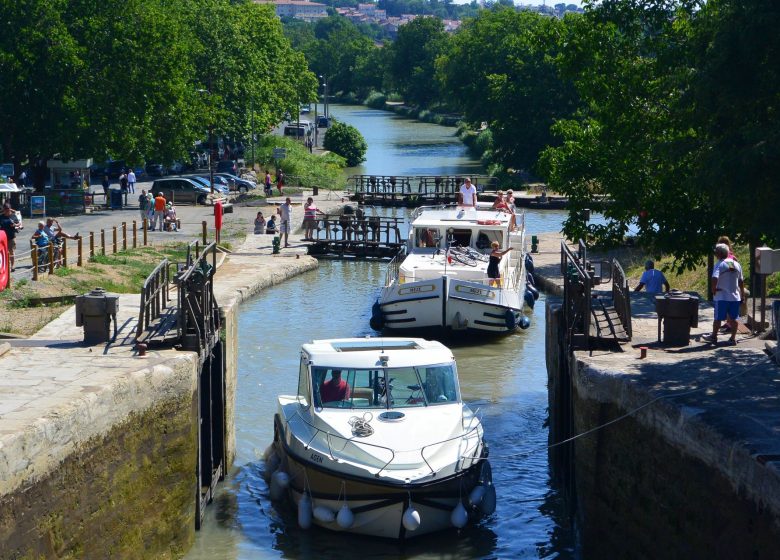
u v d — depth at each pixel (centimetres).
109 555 1399
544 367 2805
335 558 1611
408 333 3127
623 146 2853
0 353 1634
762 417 1300
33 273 2917
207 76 8062
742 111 1639
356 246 4769
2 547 1129
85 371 1523
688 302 1764
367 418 1698
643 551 1458
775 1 1533
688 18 2698
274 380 2580
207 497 1769
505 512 1802
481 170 8962
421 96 18050
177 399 1594
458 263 3250
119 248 4016
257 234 4997
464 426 1750
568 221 3084
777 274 2906
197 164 8362
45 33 5434
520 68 8588
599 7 2798
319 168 8275
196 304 1755
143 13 5869
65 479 1281
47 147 5547
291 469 1769
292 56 11025
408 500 1587
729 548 1214
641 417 1454
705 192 1944
